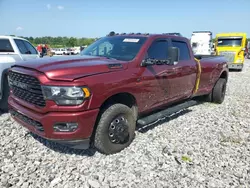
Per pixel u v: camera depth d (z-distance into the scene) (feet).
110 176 10.94
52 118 10.77
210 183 10.62
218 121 18.78
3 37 22.30
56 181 10.45
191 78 18.71
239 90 32.81
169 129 16.65
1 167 11.41
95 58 13.92
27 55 23.95
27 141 14.10
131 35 16.38
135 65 13.73
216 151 13.65
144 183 10.51
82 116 10.96
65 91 10.68
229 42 61.31
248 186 10.51
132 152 13.12
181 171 11.49
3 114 19.02
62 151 13.08
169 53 13.98
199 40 74.33
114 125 12.60
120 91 12.46
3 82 19.26
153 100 15.08
